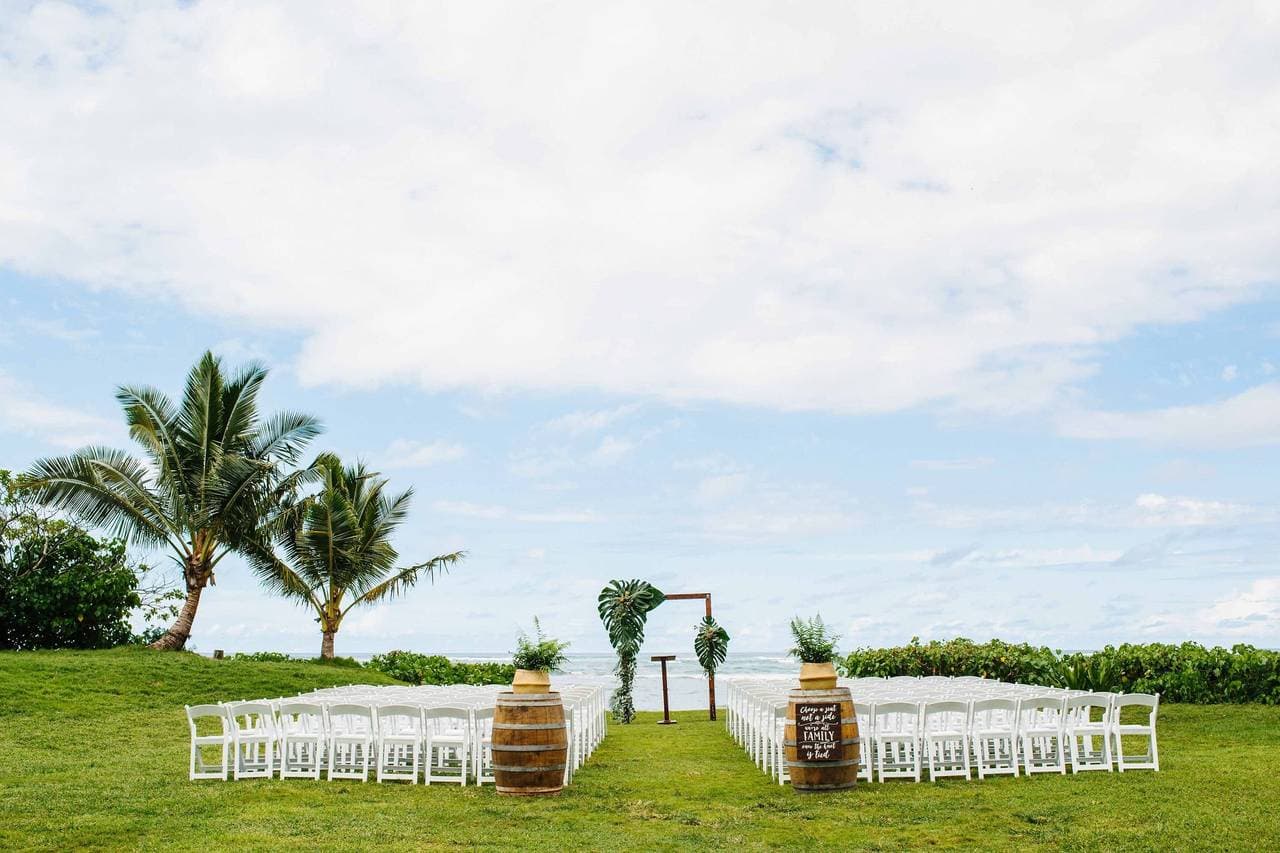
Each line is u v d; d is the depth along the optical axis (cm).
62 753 1327
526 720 1003
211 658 2414
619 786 1071
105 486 2478
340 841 798
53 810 921
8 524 2650
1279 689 1792
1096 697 1074
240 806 942
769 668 8056
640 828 852
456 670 2764
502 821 881
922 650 2156
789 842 795
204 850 768
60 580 2577
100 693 1848
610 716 2130
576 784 1084
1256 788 966
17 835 819
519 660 1050
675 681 5294
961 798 946
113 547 2778
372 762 1161
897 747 1117
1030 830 811
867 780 1068
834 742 1001
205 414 2527
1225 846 748
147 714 1722
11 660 2016
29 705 1688
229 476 2509
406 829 845
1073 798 928
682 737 1675
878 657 2228
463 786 1057
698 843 792
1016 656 2069
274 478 2602
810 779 999
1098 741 1387
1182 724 1575
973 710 1049
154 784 1062
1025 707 1059
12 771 1162
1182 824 814
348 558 2756
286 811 920
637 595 2081
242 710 1104
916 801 940
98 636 2664
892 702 1049
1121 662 1953
